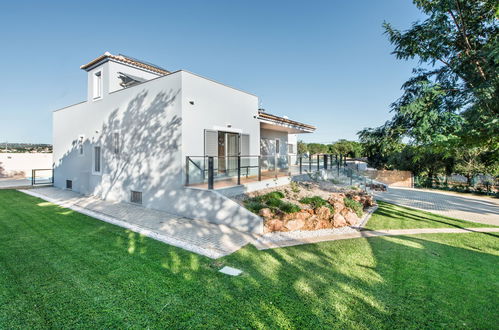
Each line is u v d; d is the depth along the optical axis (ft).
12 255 18.02
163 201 33.19
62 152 54.75
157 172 33.94
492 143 23.16
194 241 22.13
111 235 23.21
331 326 11.05
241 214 25.90
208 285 14.44
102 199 41.78
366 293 13.97
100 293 13.30
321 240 23.43
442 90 26.22
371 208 39.37
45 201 39.73
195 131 33.22
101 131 43.47
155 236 23.21
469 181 65.67
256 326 10.96
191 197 30.12
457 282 15.56
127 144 38.40
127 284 14.32
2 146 102.78
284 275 15.99
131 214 31.60
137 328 10.68
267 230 25.22
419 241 24.11
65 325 10.72
